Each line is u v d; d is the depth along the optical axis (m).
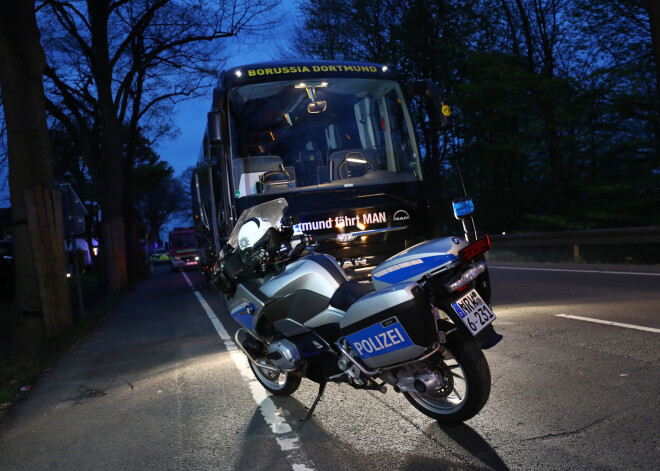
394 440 4.00
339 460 3.76
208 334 9.40
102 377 7.00
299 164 8.27
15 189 11.23
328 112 8.54
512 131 21.22
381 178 8.34
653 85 17.06
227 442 4.29
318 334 4.38
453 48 23.06
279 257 4.73
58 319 11.22
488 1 22.48
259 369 5.50
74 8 24.44
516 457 3.54
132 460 4.13
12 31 10.96
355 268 7.98
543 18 21.22
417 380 3.99
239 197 8.12
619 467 3.30
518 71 18.98
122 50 24.86
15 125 11.20
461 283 3.86
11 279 20.89
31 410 5.81
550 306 8.41
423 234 8.40
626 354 5.50
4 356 9.28
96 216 43.81
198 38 24.00
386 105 8.77
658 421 3.86
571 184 18.95
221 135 8.05
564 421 4.02
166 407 5.35
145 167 54.38
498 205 21.98
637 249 15.59
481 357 3.89
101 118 27.31
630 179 17.33
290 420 4.64
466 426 4.12
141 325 11.73
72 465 4.16
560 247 19.06
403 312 3.81
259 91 8.49
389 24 25.83
